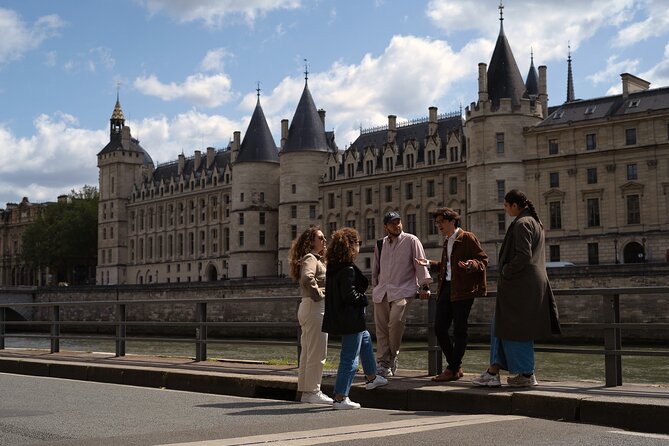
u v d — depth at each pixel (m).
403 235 15.31
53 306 23.80
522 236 12.60
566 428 10.70
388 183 114.94
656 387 12.81
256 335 88.00
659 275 58.97
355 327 13.21
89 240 179.50
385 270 15.36
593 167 85.88
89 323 22.45
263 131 134.50
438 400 13.13
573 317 63.03
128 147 176.88
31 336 24.47
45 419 12.22
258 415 12.41
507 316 12.81
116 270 173.88
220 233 150.50
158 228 167.00
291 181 122.88
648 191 82.25
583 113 87.75
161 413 12.73
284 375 15.91
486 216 90.88
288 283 89.31
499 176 90.38
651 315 58.94
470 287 14.07
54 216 178.75
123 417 12.33
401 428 10.70
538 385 13.20
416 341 63.66
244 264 131.62
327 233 121.62
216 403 13.98
